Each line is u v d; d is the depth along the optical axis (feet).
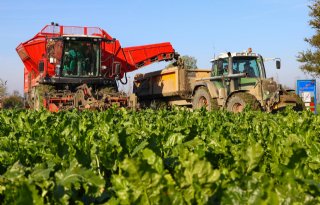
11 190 7.78
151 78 84.48
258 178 7.45
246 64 62.23
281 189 6.79
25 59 73.56
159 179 6.52
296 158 8.18
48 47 65.41
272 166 10.16
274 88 56.44
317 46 93.97
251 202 6.26
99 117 27.50
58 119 27.99
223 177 8.04
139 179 6.53
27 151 14.15
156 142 12.58
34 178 8.66
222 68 64.08
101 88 68.49
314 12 93.45
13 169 9.64
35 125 23.31
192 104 72.18
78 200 7.95
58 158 11.82
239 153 11.76
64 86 67.62
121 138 11.85
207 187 6.92
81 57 66.33
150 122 25.46
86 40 66.08
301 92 67.46
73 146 12.53
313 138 16.80
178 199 6.48
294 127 20.47
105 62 74.64
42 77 65.46
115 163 10.91
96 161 10.82
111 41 68.28
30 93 76.28
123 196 6.91
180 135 13.47
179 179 7.02
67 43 65.41
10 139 18.31
